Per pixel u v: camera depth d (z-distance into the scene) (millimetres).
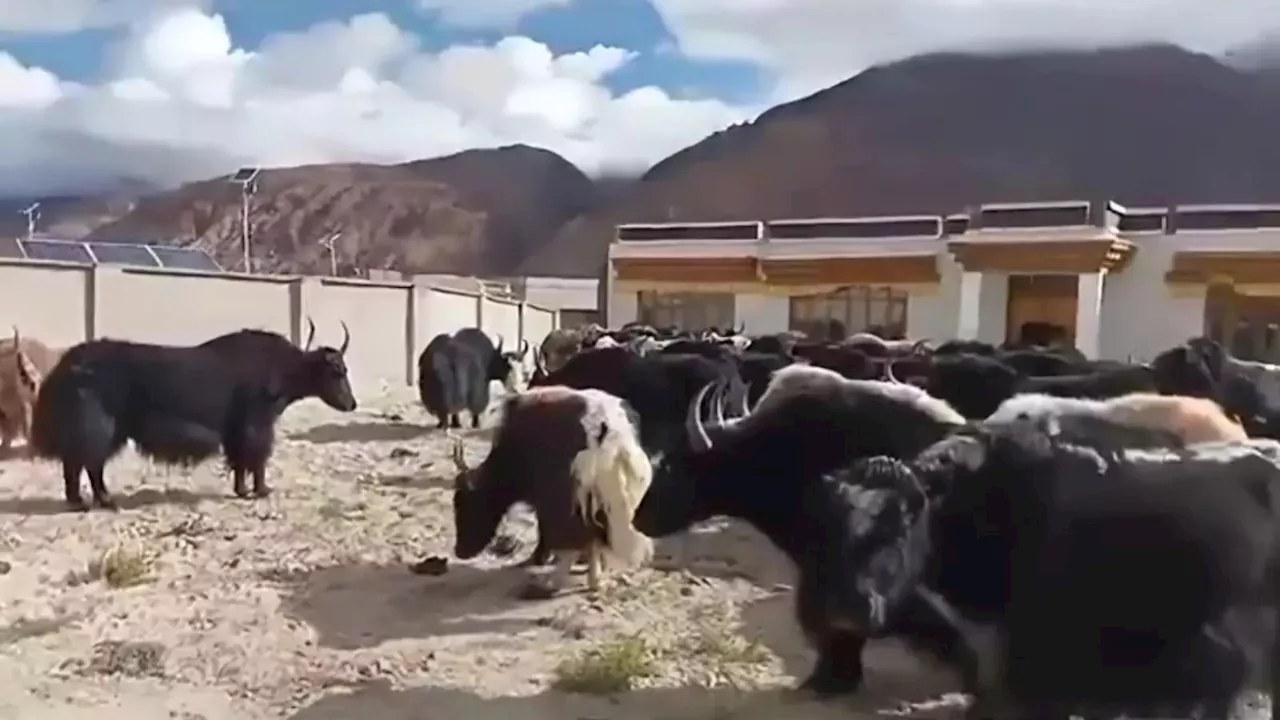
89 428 9953
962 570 4887
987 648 4910
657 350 12977
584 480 7258
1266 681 4625
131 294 19422
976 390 11195
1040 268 26547
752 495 6074
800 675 5828
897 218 30688
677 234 33875
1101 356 26672
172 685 5516
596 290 54906
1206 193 100062
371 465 13320
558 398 7754
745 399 11258
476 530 7805
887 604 4656
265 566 8070
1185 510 4602
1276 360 26031
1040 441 4969
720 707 5344
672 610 7074
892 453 5809
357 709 5219
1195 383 10711
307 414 19062
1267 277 25203
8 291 17422
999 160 113188
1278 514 4660
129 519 9625
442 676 5703
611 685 5539
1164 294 26547
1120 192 102875
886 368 12227
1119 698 4625
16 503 10289
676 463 6223
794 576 8000
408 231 115000
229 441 10758
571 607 7066
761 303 31422
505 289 53000
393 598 7254
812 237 31953
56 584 7438
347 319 24469
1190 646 4559
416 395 23297
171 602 7031
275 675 5684
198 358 10602
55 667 5734
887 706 5406
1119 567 4605
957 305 28406
